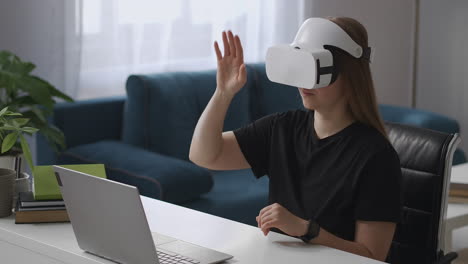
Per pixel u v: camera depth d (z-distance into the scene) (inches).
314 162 80.0
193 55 175.8
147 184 130.7
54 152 144.2
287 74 74.9
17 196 84.6
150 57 168.7
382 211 74.5
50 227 78.0
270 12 189.8
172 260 67.0
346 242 73.6
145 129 147.6
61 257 71.5
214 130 83.5
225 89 81.8
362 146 76.6
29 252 74.8
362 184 75.7
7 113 86.1
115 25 162.4
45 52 152.8
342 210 77.3
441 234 87.7
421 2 218.5
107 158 139.8
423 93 221.8
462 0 209.3
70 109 146.3
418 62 221.8
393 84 227.1
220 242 73.8
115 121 153.9
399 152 90.0
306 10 197.9
